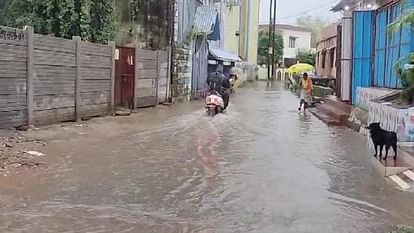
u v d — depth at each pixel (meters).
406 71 11.77
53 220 5.94
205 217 6.22
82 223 5.87
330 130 15.13
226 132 13.82
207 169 8.94
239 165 9.35
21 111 12.34
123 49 18.14
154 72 21.08
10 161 8.96
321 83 32.06
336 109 18.38
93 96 15.87
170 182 7.93
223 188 7.64
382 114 11.71
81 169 8.65
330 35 34.84
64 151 10.17
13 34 11.83
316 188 7.82
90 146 10.87
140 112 18.61
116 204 6.66
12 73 11.91
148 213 6.32
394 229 5.90
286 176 8.56
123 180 7.96
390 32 11.83
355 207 6.84
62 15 18.41
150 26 23.19
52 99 13.60
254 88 44.31
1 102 11.65
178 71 24.12
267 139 12.77
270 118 18.25
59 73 13.84
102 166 8.94
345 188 7.88
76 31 18.56
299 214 6.44
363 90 15.78
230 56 37.19
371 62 17.47
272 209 6.63
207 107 18.44
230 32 49.59
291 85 40.53
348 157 10.52
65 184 7.60
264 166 9.32
